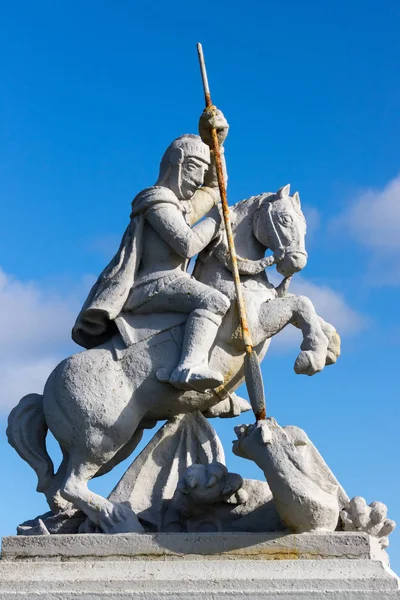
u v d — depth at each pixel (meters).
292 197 7.05
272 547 5.99
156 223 6.70
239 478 6.38
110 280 6.70
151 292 6.62
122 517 6.38
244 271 6.79
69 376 6.52
